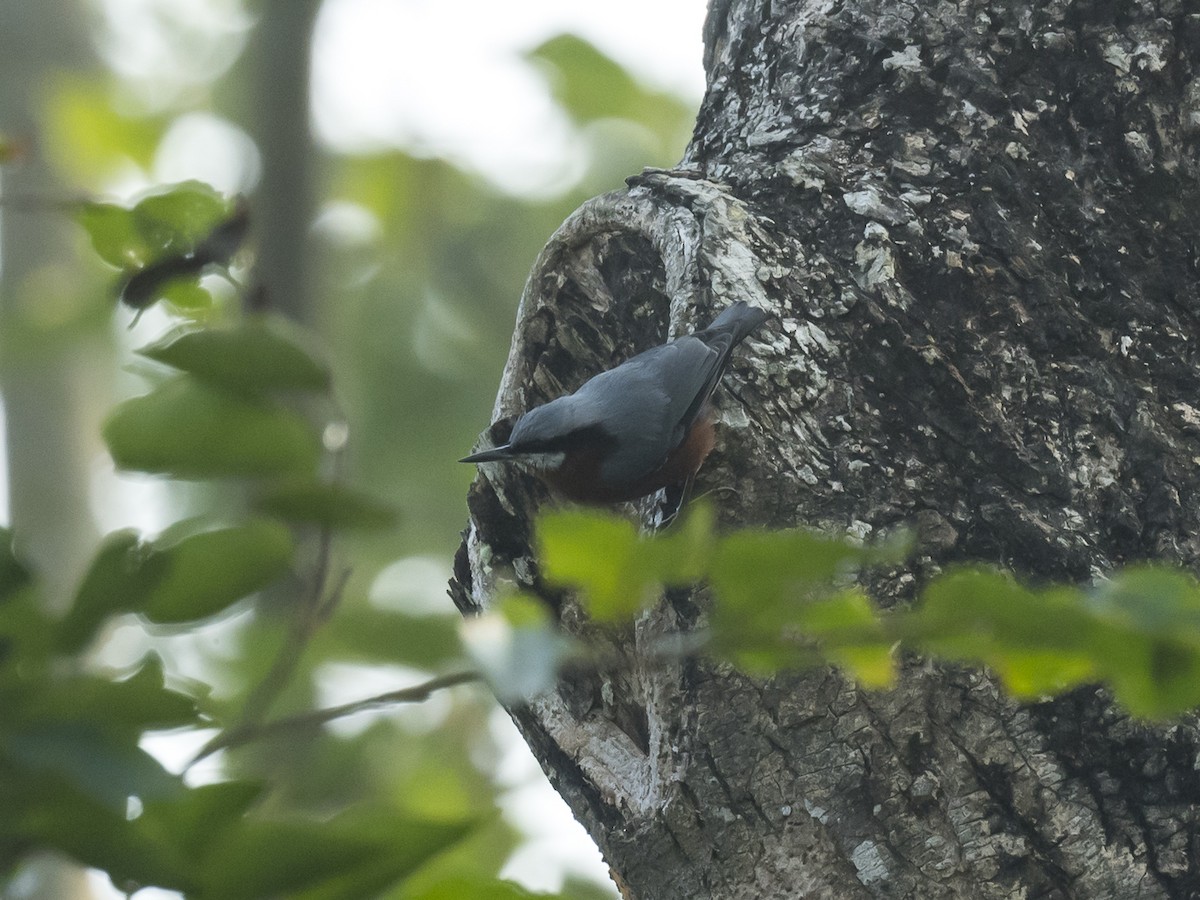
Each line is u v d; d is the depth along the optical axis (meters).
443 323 18.44
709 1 9.84
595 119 15.11
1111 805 6.35
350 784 11.59
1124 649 2.93
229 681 7.96
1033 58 8.05
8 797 2.67
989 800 6.38
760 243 7.43
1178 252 7.73
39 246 15.20
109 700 2.75
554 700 7.50
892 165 7.86
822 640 3.13
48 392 16.39
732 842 6.56
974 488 6.89
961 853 6.35
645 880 6.75
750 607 2.99
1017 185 7.71
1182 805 6.36
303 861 2.99
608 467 7.52
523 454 7.71
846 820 6.43
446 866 10.34
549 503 8.10
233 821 3.06
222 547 3.00
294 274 14.95
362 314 18.11
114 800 2.54
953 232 7.50
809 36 8.51
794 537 2.87
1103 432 7.15
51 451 16.28
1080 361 7.30
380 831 3.02
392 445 17.45
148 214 4.34
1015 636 3.02
